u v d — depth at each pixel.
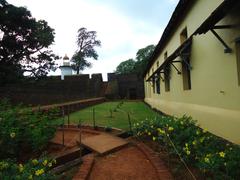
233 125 5.03
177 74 9.52
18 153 5.01
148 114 12.05
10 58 19.66
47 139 5.55
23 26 19.06
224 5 3.73
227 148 4.03
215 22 4.50
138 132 6.00
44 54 22.09
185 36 8.83
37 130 5.20
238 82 4.80
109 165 4.27
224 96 5.42
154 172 3.83
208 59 6.23
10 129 4.68
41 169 3.18
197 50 7.04
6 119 4.97
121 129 7.02
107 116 11.01
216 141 4.50
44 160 3.68
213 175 3.32
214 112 5.95
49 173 3.42
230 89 5.13
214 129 6.00
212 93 6.07
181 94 9.02
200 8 6.69
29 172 3.16
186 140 4.59
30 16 19.06
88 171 3.84
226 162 3.24
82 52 52.94
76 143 5.81
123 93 33.66
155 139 5.25
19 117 5.42
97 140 5.79
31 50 21.27
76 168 4.11
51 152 5.30
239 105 4.80
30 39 20.22
